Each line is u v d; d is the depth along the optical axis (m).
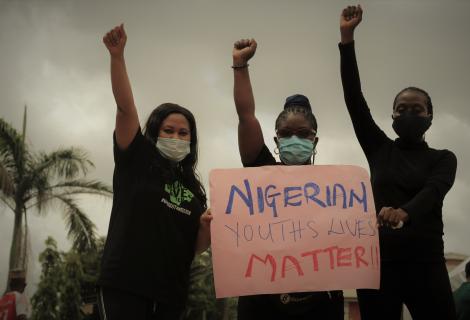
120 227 2.91
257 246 3.09
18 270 7.67
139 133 3.09
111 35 3.09
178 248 2.98
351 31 3.44
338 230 3.13
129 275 2.79
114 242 2.88
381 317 3.11
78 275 15.79
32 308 15.39
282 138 3.38
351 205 3.19
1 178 15.77
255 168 3.26
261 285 3.02
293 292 3.03
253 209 3.16
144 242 2.87
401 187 3.20
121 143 3.06
